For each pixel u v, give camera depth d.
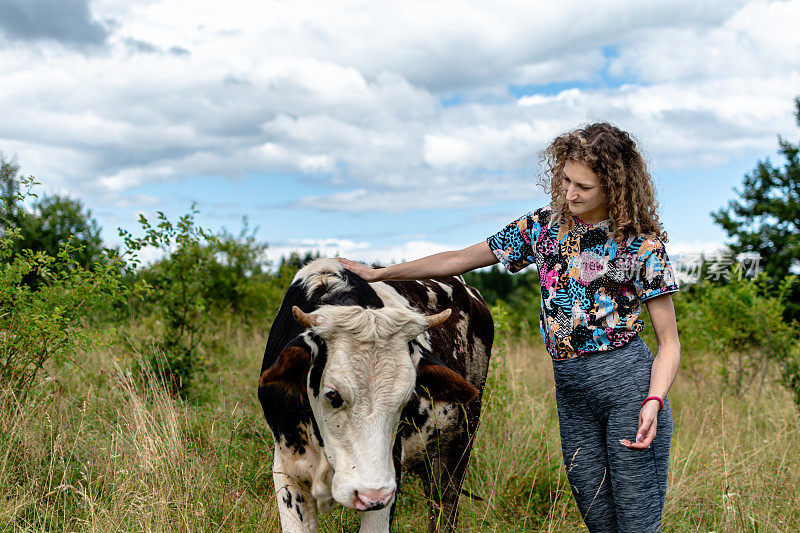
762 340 7.85
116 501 3.48
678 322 8.91
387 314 2.72
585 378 2.73
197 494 3.52
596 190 2.57
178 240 5.76
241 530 3.35
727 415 6.14
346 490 2.52
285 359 2.71
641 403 2.65
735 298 8.09
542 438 5.10
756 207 22.78
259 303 9.86
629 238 2.63
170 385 5.61
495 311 6.08
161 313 6.52
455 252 3.14
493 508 4.18
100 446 4.21
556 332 2.78
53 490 3.57
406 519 4.12
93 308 5.07
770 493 4.06
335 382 2.58
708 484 4.24
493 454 4.82
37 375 4.92
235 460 4.25
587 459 2.86
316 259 3.50
